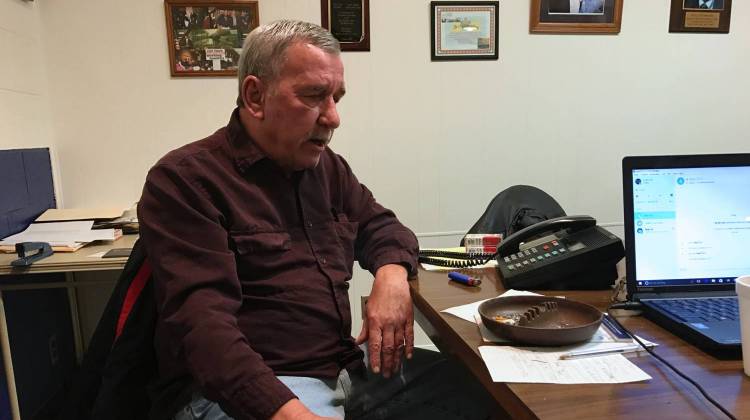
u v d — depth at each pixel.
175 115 2.27
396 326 1.17
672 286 1.01
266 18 2.27
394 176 2.48
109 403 1.07
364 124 2.42
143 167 2.27
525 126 2.55
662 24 2.58
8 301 1.88
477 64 2.46
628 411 0.66
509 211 1.71
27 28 2.02
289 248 1.19
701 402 0.68
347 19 2.32
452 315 1.02
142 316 1.08
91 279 2.31
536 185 2.61
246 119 1.17
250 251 1.13
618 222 2.71
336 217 1.35
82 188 2.24
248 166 1.16
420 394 1.36
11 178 1.85
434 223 2.54
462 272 1.33
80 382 1.12
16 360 1.91
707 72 2.67
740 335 0.78
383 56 2.38
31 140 2.02
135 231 1.98
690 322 0.88
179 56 2.23
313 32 1.13
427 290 1.19
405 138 2.46
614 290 1.14
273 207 1.19
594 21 2.51
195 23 2.21
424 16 2.39
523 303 1.00
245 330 1.12
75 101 2.19
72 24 2.14
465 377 1.37
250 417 0.86
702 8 2.60
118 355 1.06
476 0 2.40
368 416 1.30
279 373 1.12
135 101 2.23
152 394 1.11
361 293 2.52
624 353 0.83
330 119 1.16
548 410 0.66
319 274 1.21
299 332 1.15
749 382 0.72
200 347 0.91
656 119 2.66
